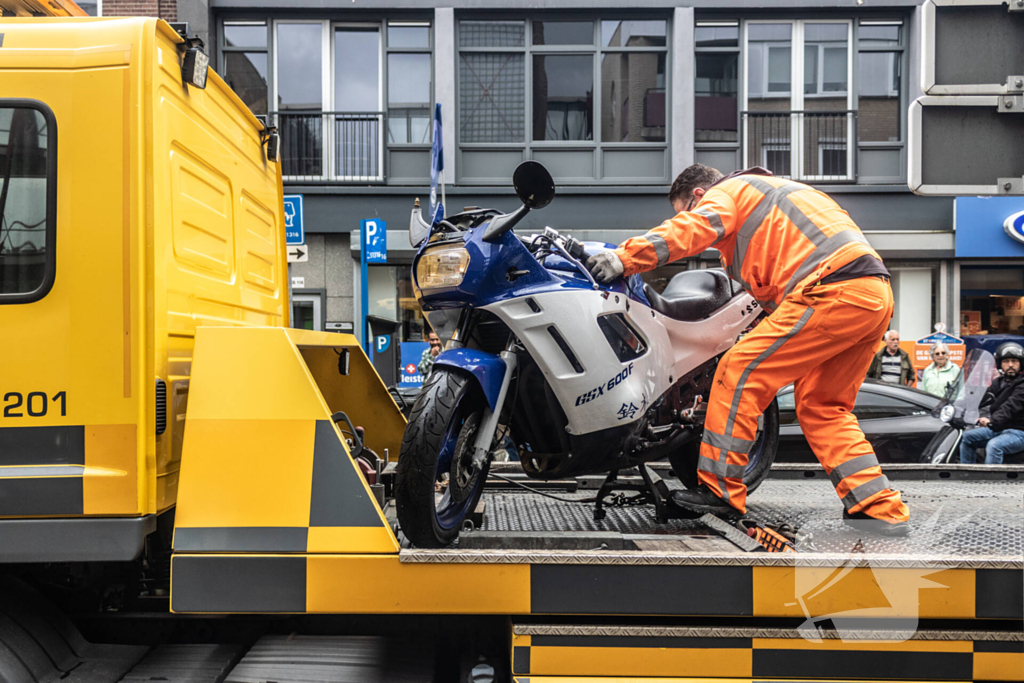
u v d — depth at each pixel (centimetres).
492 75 1189
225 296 274
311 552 187
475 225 228
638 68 1188
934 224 1160
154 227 192
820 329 235
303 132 1187
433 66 1182
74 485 183
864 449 248
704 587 187
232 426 190
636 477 327
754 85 1190
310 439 190
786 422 522
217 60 1174
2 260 189
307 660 210
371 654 214
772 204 251
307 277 1174
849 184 1184
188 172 229
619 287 253
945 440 480
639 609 187
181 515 187
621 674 186
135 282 188
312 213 1160
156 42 201
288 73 1184
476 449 219
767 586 187
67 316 187
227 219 279
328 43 1180
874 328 240
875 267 239
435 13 1163
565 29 1188
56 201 188
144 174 192
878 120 1193
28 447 185
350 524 188
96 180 189
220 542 187
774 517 261
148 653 219
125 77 191
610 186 1165
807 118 1186
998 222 1135
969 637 186
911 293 1185
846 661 186
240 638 239
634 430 249
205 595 186
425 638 224
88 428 185
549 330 228
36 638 205
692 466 315
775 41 1184
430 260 220
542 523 264
